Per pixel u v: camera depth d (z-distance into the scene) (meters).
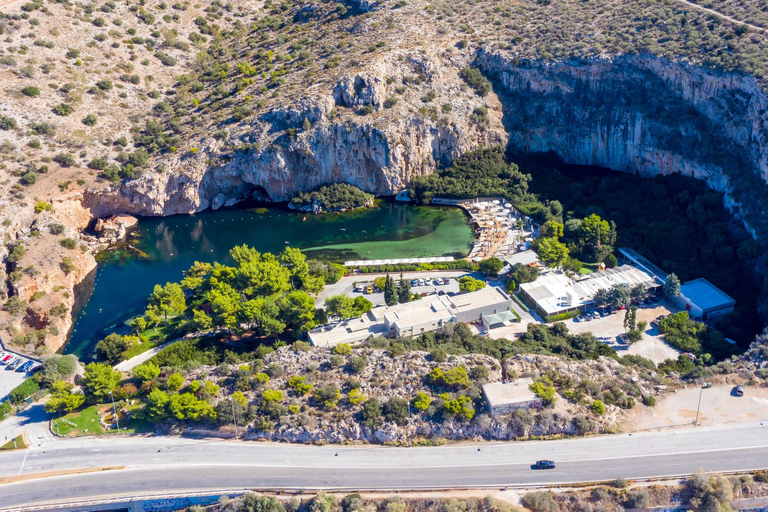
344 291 183.75
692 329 159.88
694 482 112.81
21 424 136.88
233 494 116.88
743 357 146.12
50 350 163.88
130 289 192.38
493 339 158.75
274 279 173.50
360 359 139.50
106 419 136.50
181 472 122.25
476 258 196.88
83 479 121.81
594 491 113.38
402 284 171.38
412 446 125.19
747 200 188.12
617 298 169.00
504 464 120.12
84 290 192.25
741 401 131.75
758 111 191.50
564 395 131.62
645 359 149.88
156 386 139.88
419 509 112.69
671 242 192.25
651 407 131.12
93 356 163.75
